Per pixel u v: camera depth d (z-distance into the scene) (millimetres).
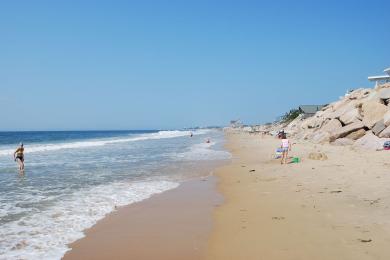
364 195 12188
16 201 13406
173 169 23016
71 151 39594
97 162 27609
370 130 32062
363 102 38375
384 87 41969
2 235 9344
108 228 10000
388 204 10844
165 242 8773
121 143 58656
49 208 12289
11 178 19344
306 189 13984
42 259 7758
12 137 103438
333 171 17703
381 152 24047
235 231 9391
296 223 9609
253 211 11320
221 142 60312
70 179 18891
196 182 17938
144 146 49500
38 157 32062
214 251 8047
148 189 15984
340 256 7215
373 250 7422
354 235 8352
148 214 11523
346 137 34125
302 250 7684
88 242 8844
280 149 28359
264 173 19500
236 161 27469
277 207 11539
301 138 44844
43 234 9461
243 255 7688
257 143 51219
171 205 12773
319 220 9719
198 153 36188
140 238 9117
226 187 16312
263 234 8930
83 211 11883
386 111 33500
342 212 10328
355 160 21219
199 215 11305
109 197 14188
